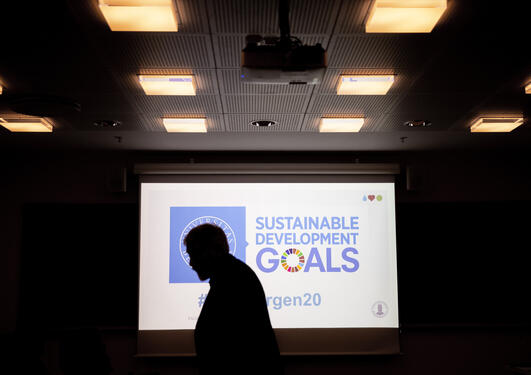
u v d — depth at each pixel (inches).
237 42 108.1
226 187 222.2
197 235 86.4
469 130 186.4
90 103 149.6
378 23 98.0
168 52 112.8
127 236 221.8
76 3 89.8
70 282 217.3
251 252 218.7
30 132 186.9
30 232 219.6
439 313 219.8
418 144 215.0
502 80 132.0
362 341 212.7
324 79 131.0
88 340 87.0
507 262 223.1
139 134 192.2
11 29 99.5
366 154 230.1
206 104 152.5
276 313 214.2
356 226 221.1
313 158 231.0
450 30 102.1
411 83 134.4
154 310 212.2
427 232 225.1
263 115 165.5
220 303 79.4
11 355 92.3
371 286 217.0
